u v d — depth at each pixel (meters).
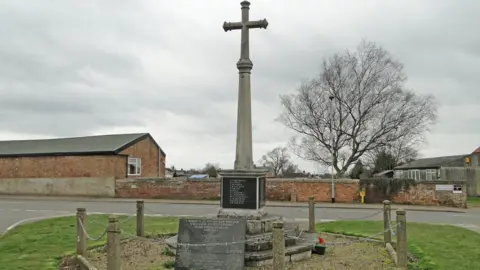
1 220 17.62
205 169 67.62
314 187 27.88
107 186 30.80
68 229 13.96
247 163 10.62
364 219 17.75
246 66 10.80
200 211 21.83
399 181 26.66
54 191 31.88
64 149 32.59
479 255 9.84
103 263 9.17
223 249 8.45
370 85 35.56
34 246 11.00
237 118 10.82
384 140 36.12
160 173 38.06
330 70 55.41
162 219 17.67
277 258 7.05
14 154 32.97
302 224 15.77
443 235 12.98
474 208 24.83
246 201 10.27
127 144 32.53
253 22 10.91
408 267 8.62
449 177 36.03
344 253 10.28
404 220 8.53
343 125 36.34
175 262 8.56
